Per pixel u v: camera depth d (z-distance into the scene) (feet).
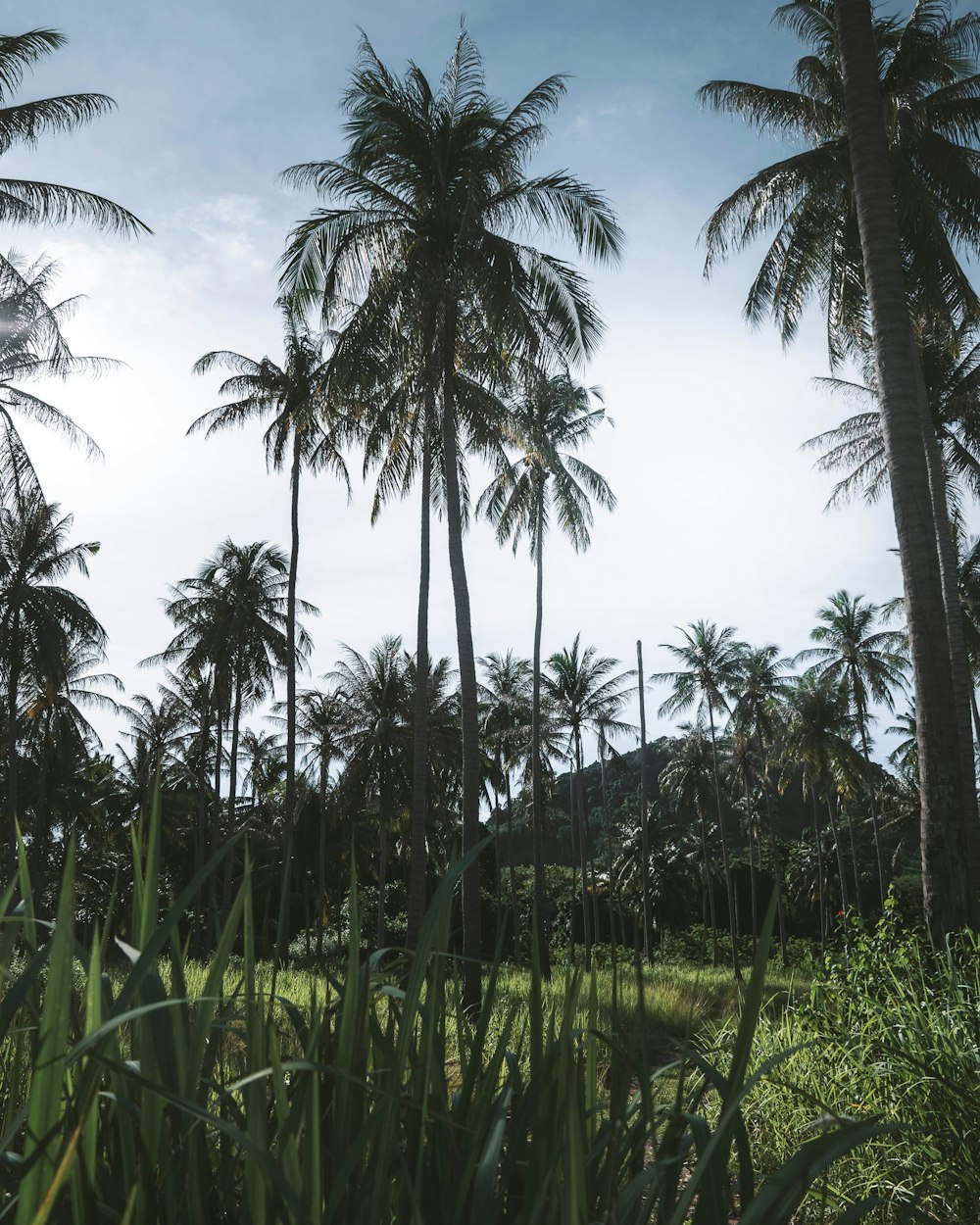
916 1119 10.43
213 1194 3.29
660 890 180.96
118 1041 2.98
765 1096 12.89
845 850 182.70
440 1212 3.31
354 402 54.49
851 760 137.39
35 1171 2.38
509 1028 3.87
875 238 29.81
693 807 167.84
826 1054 13.29
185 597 117.19
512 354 53.72
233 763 112.68
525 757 134.62
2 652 99.04
